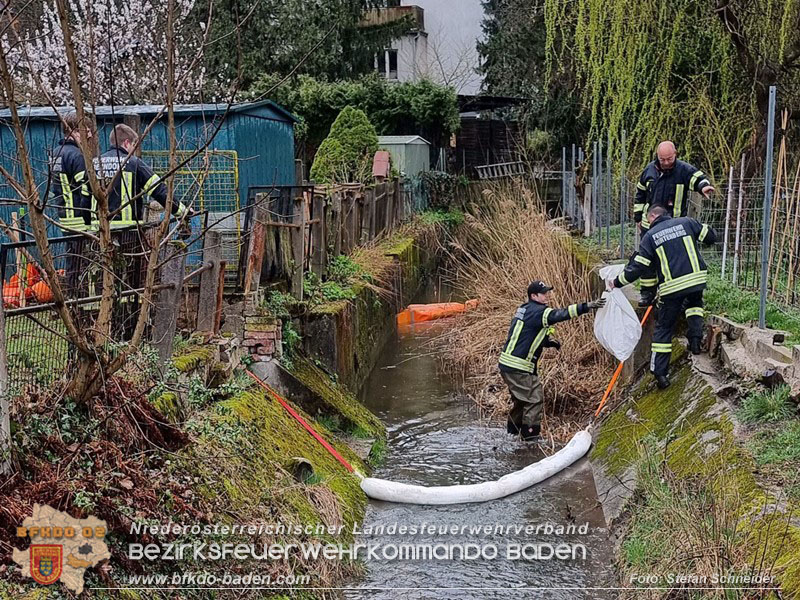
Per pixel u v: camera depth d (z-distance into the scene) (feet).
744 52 38.52
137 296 18.70
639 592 16.79
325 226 37.47
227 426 18.97
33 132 31.71
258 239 26.73
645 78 43.60
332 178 68.95
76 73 12.78
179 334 23.80
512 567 19.79
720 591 14.28
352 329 34.68
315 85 86.99
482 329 41.70
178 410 18.20
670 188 30.37
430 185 87.92
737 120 41.83
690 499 17.60
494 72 111.55
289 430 23.26
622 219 41.29
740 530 15.75
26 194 12.37
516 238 43.98
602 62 42.50
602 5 40.60
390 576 19.34
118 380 15.89
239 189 33.73
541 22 79.77
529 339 29.68
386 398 35.94
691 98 42.50
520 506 23.63
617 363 32.89
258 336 26.25
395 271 49.47
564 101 78.18
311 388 27.45
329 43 86.69
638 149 46.75
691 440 21.12
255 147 36.58
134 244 18.99
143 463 15.12
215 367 22.67
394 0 98.78
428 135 94.63
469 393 36.04
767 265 25.71
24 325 15.29
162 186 21.11
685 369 25.57
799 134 40.70
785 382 20.31
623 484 22.12
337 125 74.79
